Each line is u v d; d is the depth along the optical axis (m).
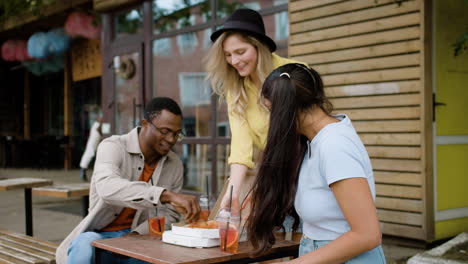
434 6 4.21
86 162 10.16
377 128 4.36
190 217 2.21
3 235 3.40
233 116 2.70
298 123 1.78
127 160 2.66
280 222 1.94
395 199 4.25
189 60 6.87
